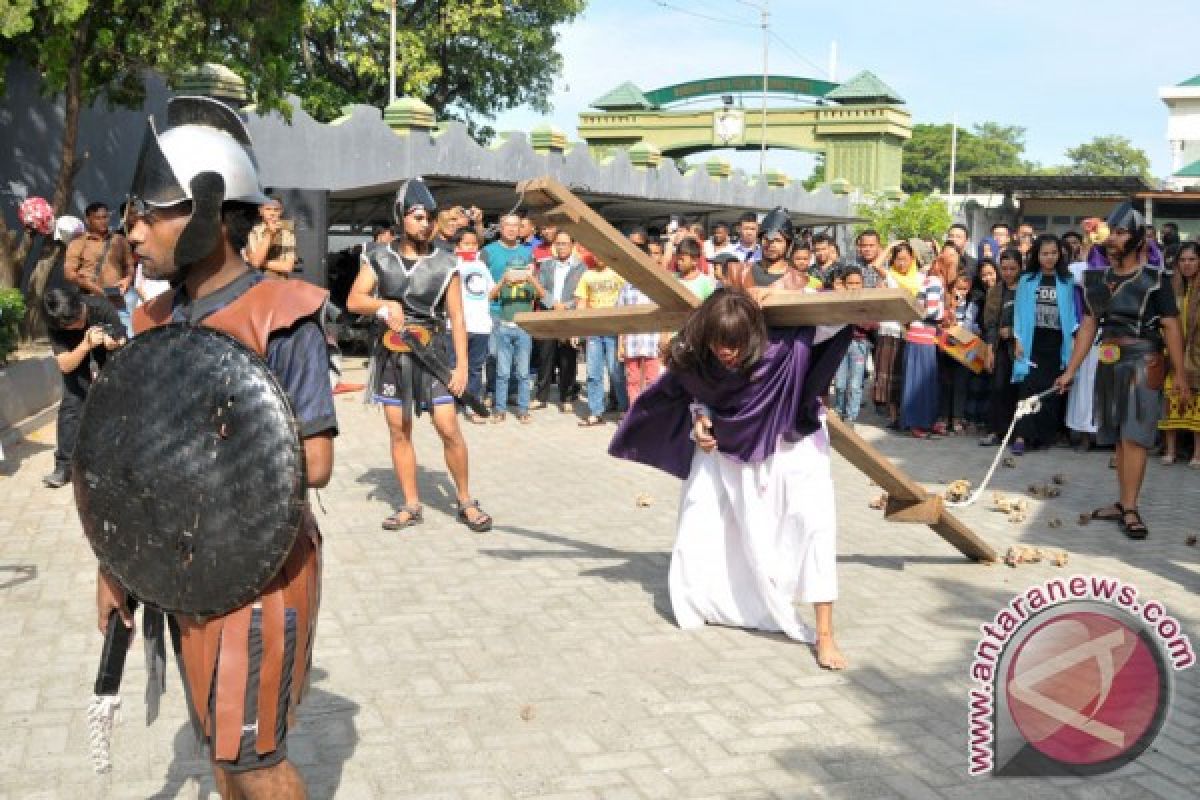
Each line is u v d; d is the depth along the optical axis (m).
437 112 35.59
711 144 40.97
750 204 24.69
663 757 3.97
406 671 4.71
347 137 15.70
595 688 4.56
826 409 5.48
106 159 14.95
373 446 9.71
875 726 4.24
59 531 6.73
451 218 7.73
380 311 6.62
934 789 3.77
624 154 20.73
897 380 11.78
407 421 6.99
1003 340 10.66
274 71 12.78
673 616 5.45
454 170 17.12
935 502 6.01
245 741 2.59
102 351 7.71
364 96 32.50
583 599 5.69
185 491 2.54
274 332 2.66
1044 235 10.41
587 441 10.45
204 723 2.64
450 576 6.03
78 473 2.63
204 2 12.27
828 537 4.89
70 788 3.66
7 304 9.88
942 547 6.88
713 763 3.93
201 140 2.62
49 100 13.28
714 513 5.25
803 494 4.93
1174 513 7.94
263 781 2.68
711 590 5.27
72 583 5.75
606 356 11.76
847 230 30.05
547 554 6.50
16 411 9.66
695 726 4.22
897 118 38.53
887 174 38.97
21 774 3.75
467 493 7.13
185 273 2.74
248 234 2.75
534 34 33.69
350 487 8.12
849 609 5.61
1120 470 7.30
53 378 10.77
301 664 2.71
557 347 12.46
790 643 5.10
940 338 11.16
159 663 2.94
